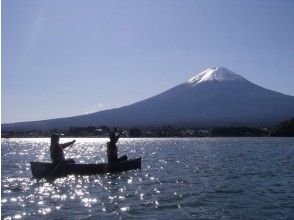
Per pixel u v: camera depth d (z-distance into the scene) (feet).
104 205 62.85
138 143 386.73
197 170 112.98
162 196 70.03
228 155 180.45
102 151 247.09
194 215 55.57
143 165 130.41
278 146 272.72
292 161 141.69
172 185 83.41
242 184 83.46
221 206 61.00
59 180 92.02
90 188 80.53
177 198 67.87
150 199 67.41
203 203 63.31
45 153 226.58
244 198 67.21
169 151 224.33
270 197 67.97
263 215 55.31
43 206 62.39
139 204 63.26
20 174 106.22
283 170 110.11
